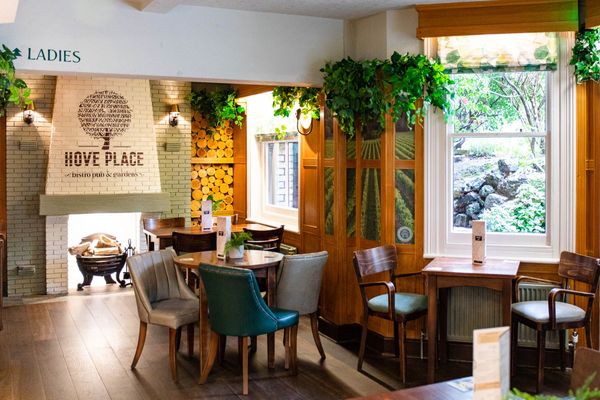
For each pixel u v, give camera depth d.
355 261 5.01
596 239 5.02
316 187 6.47
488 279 4.61
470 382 2.53
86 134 8.21
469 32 5.17
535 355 5.17
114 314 7.00
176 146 8.78
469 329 5.29
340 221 5.94
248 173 8.80
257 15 5.57
